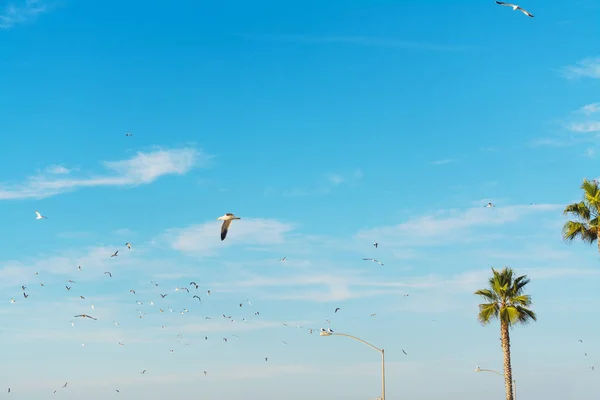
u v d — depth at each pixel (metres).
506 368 63.66
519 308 64.25
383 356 65.56
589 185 56.78
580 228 56.81
